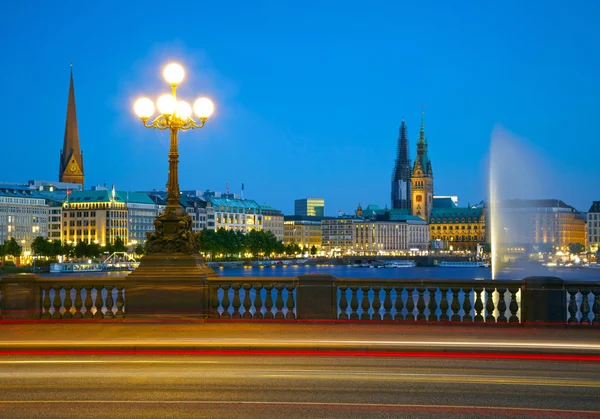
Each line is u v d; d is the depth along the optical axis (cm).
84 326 3362
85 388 2309
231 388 2309
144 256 3506
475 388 2320
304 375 2481
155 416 2020
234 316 3475
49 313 3506
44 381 2398
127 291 3469
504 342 2927
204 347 2867
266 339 3006
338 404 2134
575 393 2262
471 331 3212
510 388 2320
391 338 3025
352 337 3058
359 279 3438
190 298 3447
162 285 3450
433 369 2580
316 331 3203
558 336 3083
